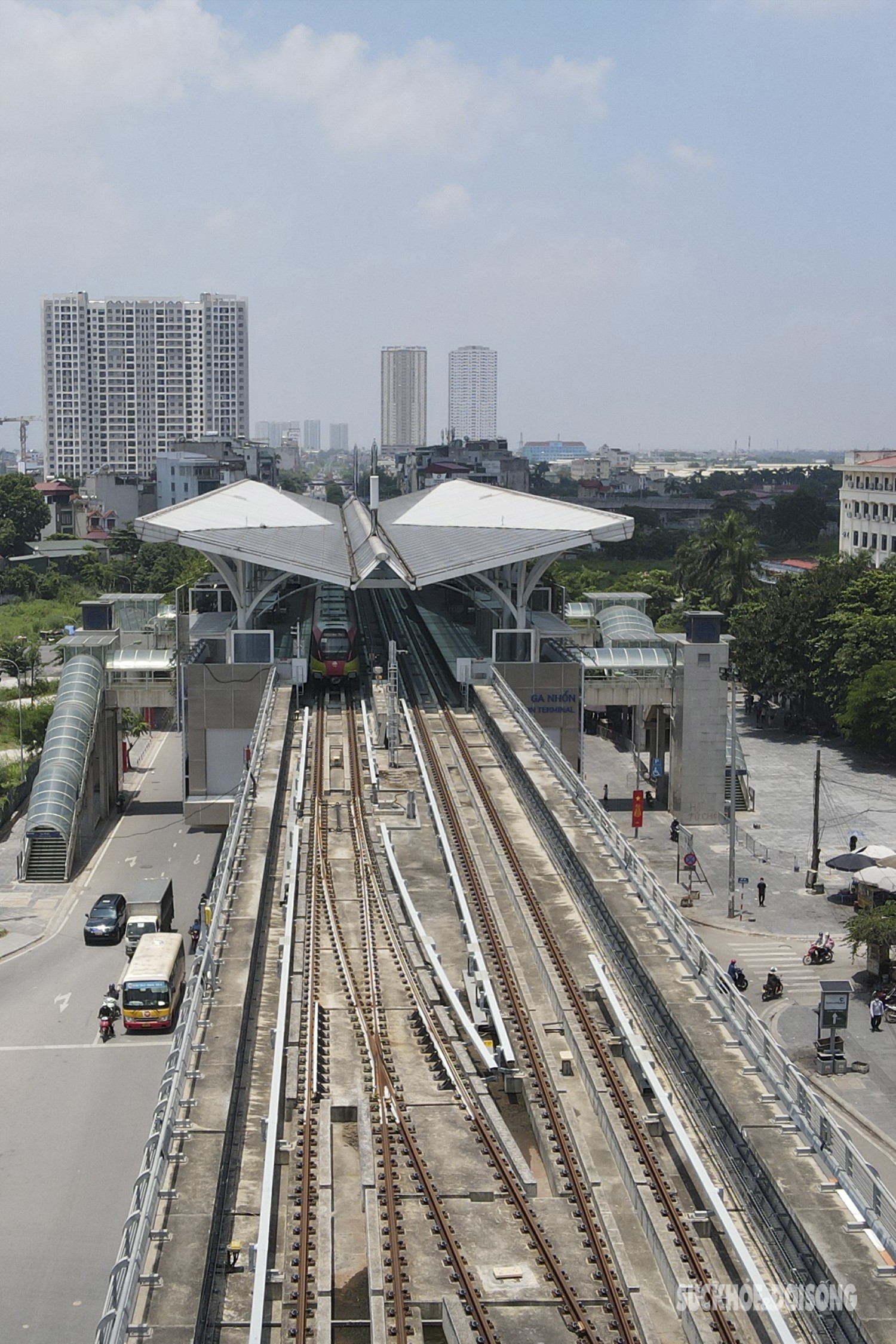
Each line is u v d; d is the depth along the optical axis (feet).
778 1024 197.36
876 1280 93.86
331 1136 122.83
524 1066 141.90
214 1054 128.47
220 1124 116.06
